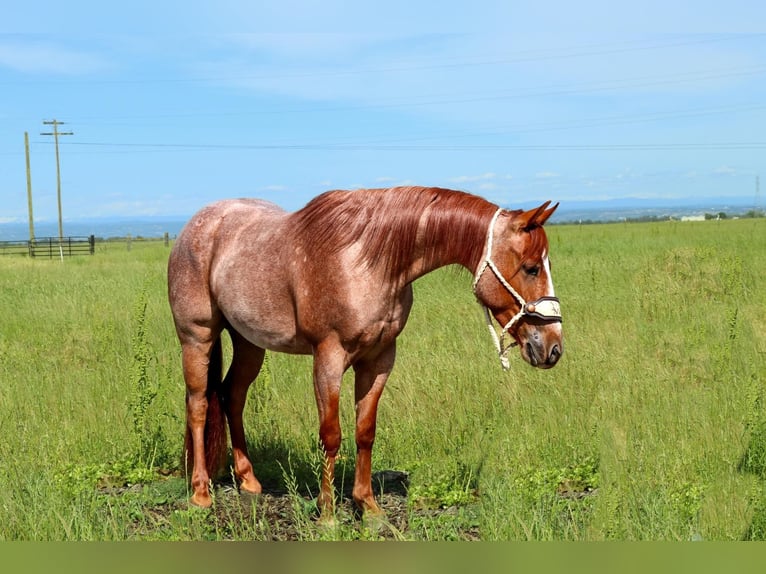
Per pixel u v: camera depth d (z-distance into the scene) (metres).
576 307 11.95
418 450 6.41
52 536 4.50
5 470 5.54
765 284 13.66
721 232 30.52
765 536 4.32
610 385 7.61
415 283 15.01
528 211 4.74
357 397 5.20
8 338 11.15
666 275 14.29
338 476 6.07
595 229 42.19
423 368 8.23
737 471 5.55
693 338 9.25
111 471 5.95
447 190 4.99
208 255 5.74
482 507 4.95
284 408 7.20
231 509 5.43
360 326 4.84
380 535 4.86
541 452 6.05
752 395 6.11
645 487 5.08
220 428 5.88
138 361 6.51
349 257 4.82
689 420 6.55
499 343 4.95
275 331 5.28
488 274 4.82
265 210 5.72
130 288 16.25
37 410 7.10
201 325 5.81
